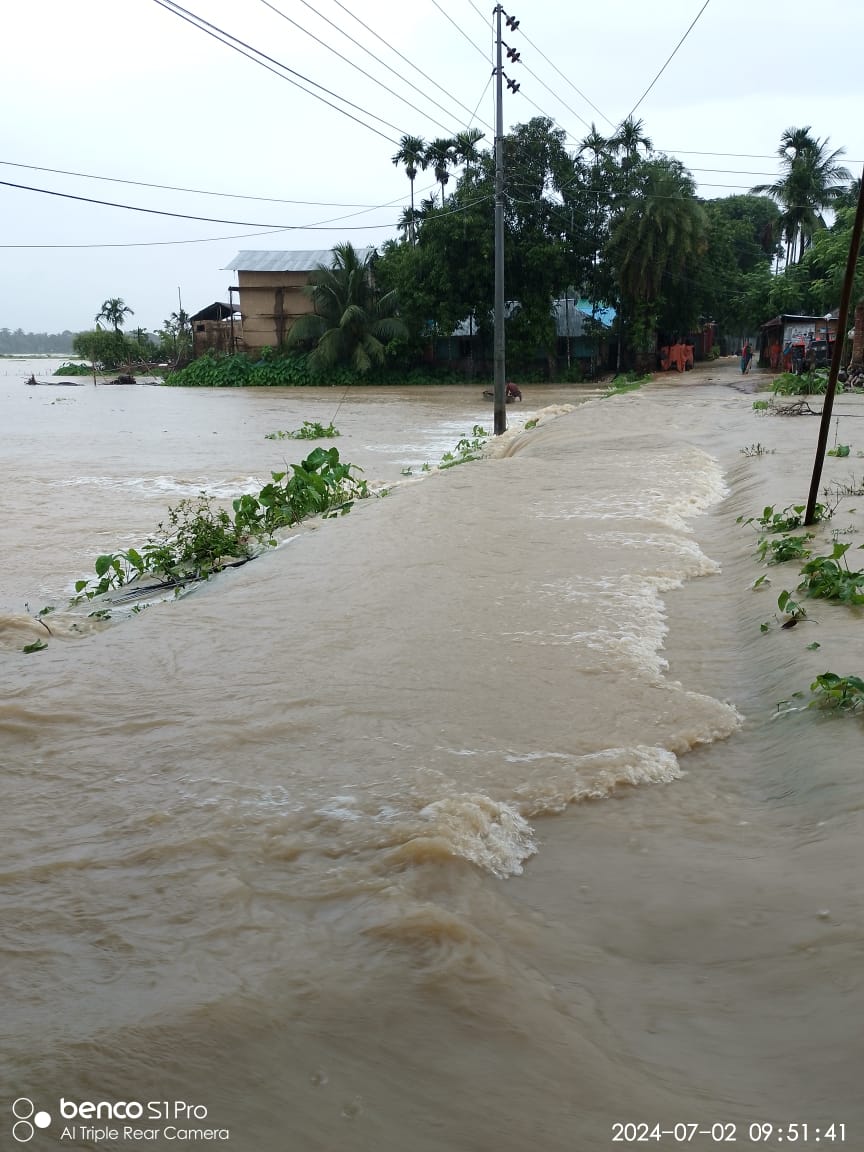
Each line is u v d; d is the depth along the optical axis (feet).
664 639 21.77
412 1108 8.06
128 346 275.59
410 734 16.42
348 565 28.19
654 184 153.58
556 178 160.66
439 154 191.31
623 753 15.61
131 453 72.38
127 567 36.06
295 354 194.49
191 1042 8.87
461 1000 9.44
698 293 164.25
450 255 164.14
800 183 164.45
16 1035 9.06
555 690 18.31
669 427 63.26
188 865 12.41
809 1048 8.59
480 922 11.00
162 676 19.71
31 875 12.30
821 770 14.42
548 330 167.22
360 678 19.10
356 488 50.34
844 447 45.29
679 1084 8.27
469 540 30.83
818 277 150.82
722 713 17.30
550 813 13.93
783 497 35.09
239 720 17.20
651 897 11.55
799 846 12.53
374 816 13.55
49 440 82.94
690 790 14.74
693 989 9.71
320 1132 7.80
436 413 114.11
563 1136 7.68
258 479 58.13
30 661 21.12
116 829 13.53
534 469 45.78
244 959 10.30
